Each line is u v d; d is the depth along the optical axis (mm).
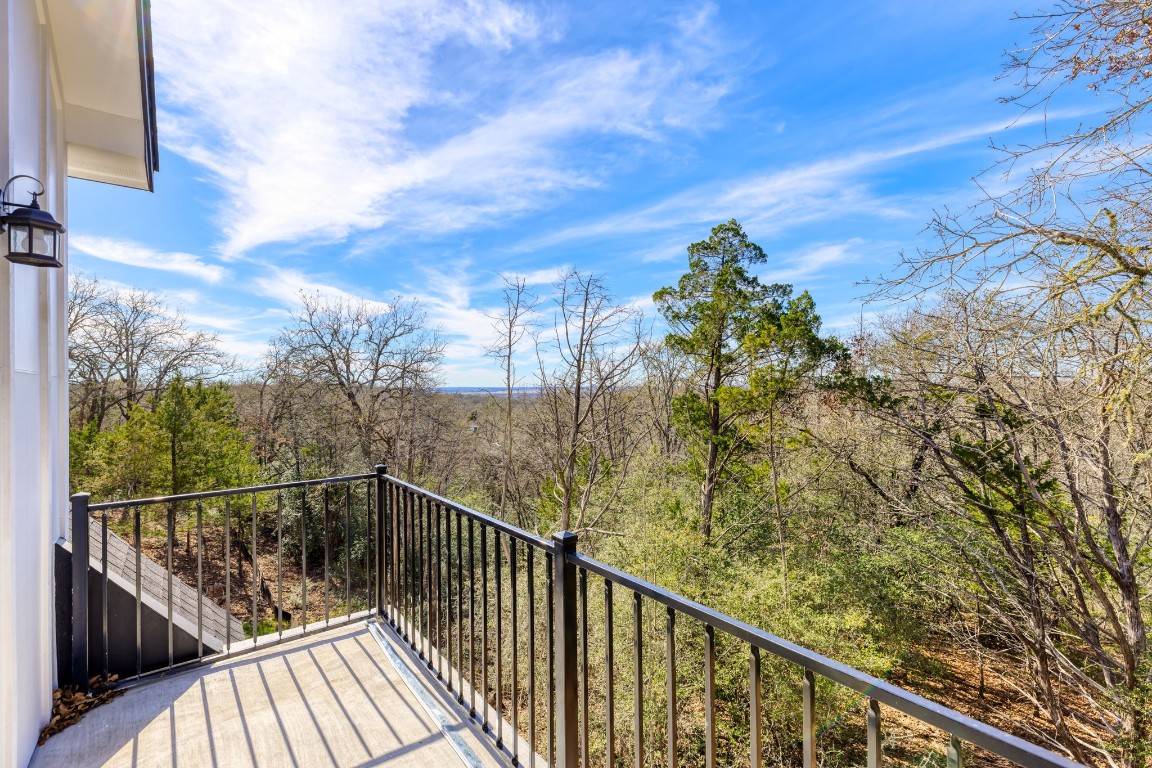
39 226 1635
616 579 1388
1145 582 6090
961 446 7008
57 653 2217
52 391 2363
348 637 2752
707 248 11570
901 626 9312
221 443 11562
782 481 11109
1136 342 4105
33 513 1960
